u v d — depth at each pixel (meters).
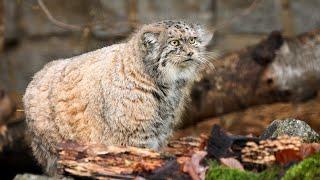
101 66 8.60
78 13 17.91
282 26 17.00
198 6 18.16
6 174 12.93
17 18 17.91
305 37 13.47
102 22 14.52
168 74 8.51
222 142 7.23
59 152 7.33
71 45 17.64
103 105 8.45
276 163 7.10
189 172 6.88
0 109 13.21
